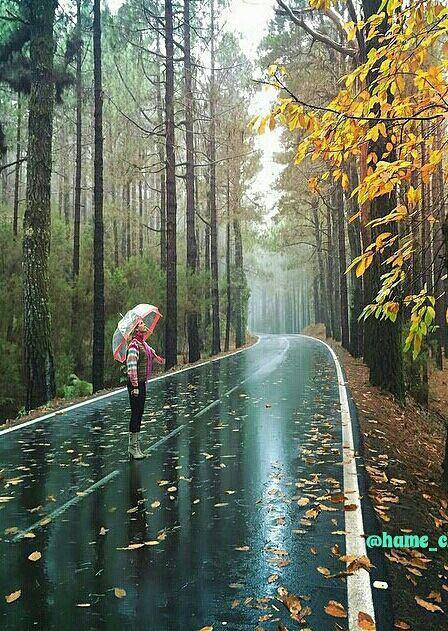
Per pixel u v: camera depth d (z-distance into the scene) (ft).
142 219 106.01
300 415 32.53
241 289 125.29
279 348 103.91
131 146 87.45
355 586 11.87
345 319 97.14
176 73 77.51
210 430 28.81
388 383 44.34
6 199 105.81
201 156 106.93
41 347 42.04
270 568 12.86
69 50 62.03
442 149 12.14
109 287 67.46
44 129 42.91
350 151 13.29
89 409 36.45
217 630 10.35
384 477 20.68
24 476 21.09
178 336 98.68
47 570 13.19
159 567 13.16
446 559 14.24
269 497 17.95
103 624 10.73
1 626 10.77
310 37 67.56
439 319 87.20
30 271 42.22
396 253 12.40
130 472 21.44
